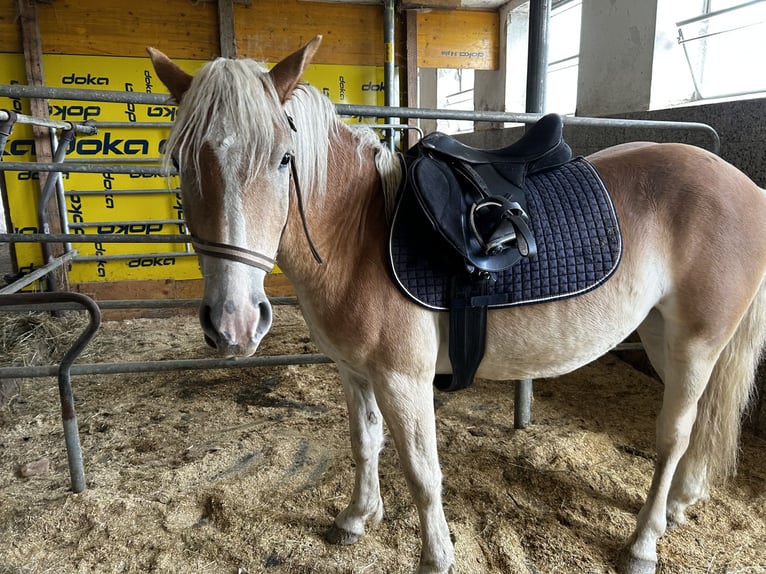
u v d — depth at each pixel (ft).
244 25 12.12
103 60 11.47
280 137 2.67
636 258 3.58
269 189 2.67
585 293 3.46
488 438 6.26
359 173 3.38
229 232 2.57
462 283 3.27
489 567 4.24
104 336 10.67
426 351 3.34
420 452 3.50
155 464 5.80
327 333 3.44
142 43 11.66
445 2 12.54
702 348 3.83
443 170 3.32
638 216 3.63
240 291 2.60
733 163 6.38
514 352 3.58
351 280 3.27
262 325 2.76
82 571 4.20
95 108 11.47
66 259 10.46
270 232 2.74
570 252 3.44
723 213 3.65
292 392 7.76
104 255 11.94
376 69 13.07
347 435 6.40
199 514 4.90
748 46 7.50
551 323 3.49
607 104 9.42
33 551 4.41
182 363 5.63
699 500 4.86
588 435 6.24
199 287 12.62
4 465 5.81
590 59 9.77
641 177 3.74
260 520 4.76
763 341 4.33
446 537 3.88
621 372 8.38
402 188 3.33
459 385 3.75
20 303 4.79
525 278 3.38
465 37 13.85
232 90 2.53
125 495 5.14
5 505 5.01
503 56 13.94
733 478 5.30
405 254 3.23
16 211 11.45
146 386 8.02
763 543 4.41
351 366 3.67
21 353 8.61
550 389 7.75
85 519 4.77
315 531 4.65
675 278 3.71
